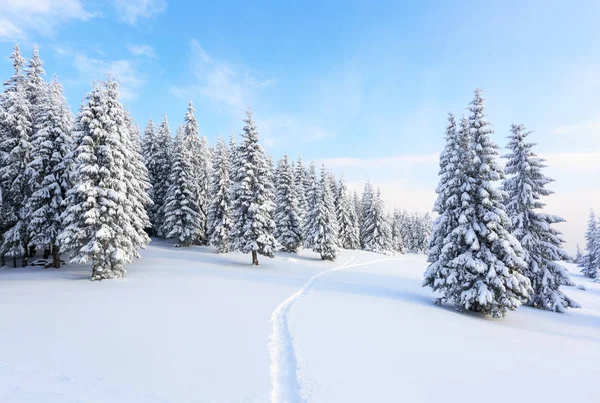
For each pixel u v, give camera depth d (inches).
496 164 756.0
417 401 249.1
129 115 1723.7
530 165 975.0
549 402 268.5
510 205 979.3
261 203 1275.8
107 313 480.7
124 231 858.8
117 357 314.2
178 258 1314.0
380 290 926.4
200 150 1838.1
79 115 863.7
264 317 498.9
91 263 1109.7
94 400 225.6
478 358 377.1
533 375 335.3
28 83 1175.6
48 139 969.5
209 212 1596.9
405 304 717.9
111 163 847.7
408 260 2225.6
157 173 1785.2
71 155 882.8
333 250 1721.2
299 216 1956.2
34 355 307.0
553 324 732.7
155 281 805.2
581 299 1213.1
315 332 419.8
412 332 467.5
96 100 875.4
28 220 963.3
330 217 1782.7
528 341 506.9
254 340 384.5
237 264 1299.2
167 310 515.5
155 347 347.6
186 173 1579.7
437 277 774.5
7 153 983.6
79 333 382.9
